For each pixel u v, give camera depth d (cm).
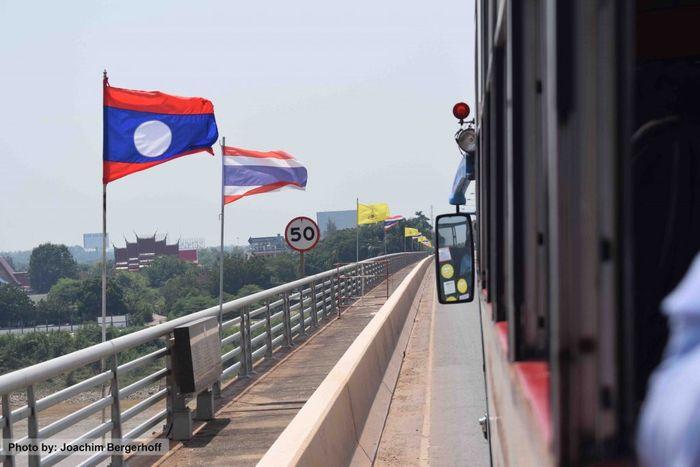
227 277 12219
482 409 1942
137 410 1517
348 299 5369
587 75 251
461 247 1121
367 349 1772
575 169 258
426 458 1520
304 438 937
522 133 429
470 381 2352
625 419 242
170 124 2217
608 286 241
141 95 2195
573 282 256
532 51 412
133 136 2188
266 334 2886
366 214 10444
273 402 2111
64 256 16700
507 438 514
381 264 7981
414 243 18100
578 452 249
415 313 4434
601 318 242
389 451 1569
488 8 719
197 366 1738
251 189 3036
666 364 181
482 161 890
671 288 368
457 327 3803
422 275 7525
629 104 244
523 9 430
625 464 242
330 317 4459
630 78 246
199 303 10269
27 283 17200
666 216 370
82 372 2412
